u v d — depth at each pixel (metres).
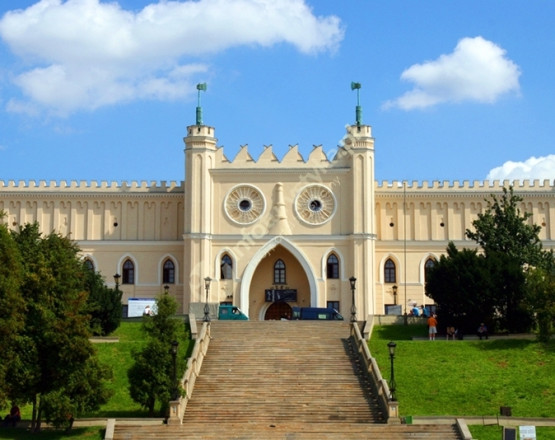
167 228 99.56
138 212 99.94
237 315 85.94
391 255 98.81
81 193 99.81
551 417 58.25
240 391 60.34
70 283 60.88
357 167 95.25
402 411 59.72
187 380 58.94
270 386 61.19
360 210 94.56
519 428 51.06
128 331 80.00
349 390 60.53
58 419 55.03
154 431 53.22
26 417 60.84
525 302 75.62
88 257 99.00
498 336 77.56
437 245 98.81
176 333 62.97
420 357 69.00
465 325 79.12
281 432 52.91
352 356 66.81
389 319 82.00
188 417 56.75
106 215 99.94
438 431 53.06
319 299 94.19
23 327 57.06
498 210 86.62
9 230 71.25
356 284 93.69
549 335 70.75
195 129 95.75
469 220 99.62
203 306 87.75
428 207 99.94
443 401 61.38
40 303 58.66
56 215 99.81
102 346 71.44
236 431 53.12
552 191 99.56
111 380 61.81
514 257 81.62
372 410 57.72
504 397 61.75
